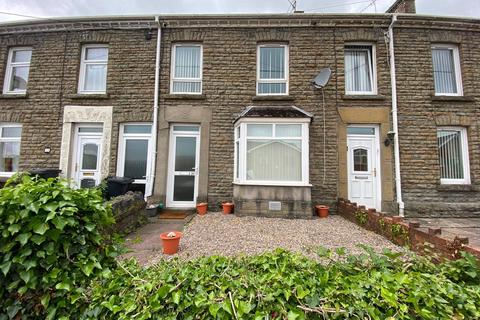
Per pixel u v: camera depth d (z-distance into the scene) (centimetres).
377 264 193
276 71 760
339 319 147
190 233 484
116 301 164
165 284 163
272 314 150
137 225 530
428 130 694
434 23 717
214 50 746
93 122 745
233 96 734
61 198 189
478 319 152
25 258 170
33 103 748
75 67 755
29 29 766
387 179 686
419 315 145
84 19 745
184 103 736
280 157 650
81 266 180
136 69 748
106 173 720
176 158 745
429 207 670
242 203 636
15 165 756
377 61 727
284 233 486
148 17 741
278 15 725
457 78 730
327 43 735
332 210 683
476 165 682
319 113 714
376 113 707
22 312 173
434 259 269
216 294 160
